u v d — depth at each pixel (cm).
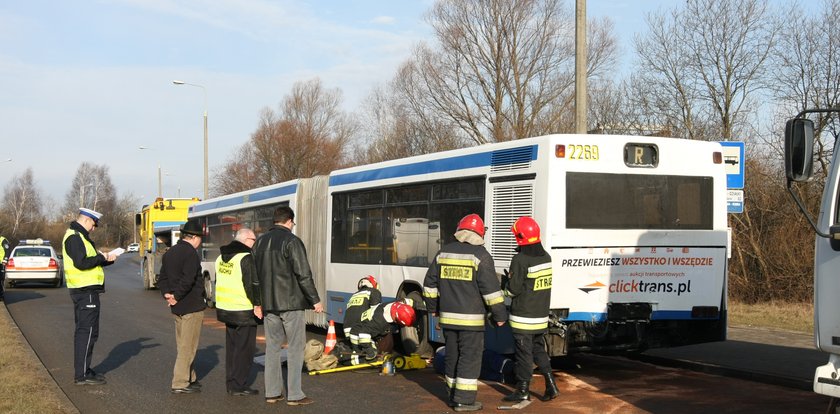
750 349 1155
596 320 916
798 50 2039
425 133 3600
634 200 939
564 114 3322
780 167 1962
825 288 538
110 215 11681
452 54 3500
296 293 825
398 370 1054
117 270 4894
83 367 954
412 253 1156
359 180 1312
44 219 9806
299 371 837
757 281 1906
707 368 1027
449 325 789
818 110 520
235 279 877
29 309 2050
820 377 540
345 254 1348
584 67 1280
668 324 962
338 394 898
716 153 986
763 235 1920
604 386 932
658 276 945
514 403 819
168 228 2838
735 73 2202
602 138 930
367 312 1069
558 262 902
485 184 1004
